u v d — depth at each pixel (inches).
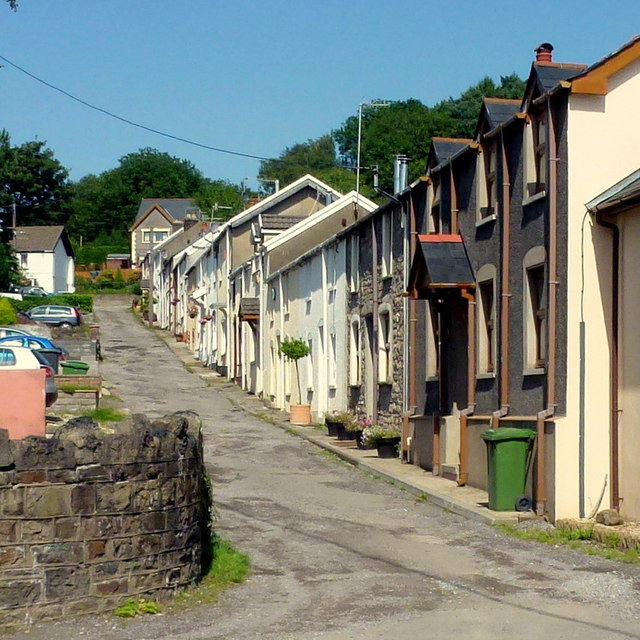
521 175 749.3
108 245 5388.8
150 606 430.9
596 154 681.6
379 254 1129.4
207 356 2305.6
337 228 1743.4
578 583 494.3
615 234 669.9
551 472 669.9
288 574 520.4
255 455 1045.8
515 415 751.7
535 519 671.1
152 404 1530.5
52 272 3991.1
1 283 3102.9
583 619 422.3
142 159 5708.7
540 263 714.8
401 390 1034.1
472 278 839.7
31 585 407.8
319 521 681.0
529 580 503.2
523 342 740.7
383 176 2962.6
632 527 613.9
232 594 472.1
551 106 698.2
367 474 928.9
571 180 679.1
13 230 3533.5
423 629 410.9
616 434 662.5
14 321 2123.5
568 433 666.8
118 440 428.5
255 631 410.9
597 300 676.1
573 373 671.8
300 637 401.4
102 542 422.9
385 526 666.2
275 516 695.7
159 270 3427.7
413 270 878.4
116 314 3612.2
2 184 4222.4
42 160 4320.9
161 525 445.1
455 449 875.4
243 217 2106.3
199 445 484.1
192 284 2691.9
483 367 822.5
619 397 663.8
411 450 967.0
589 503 665.6
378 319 1121.4
